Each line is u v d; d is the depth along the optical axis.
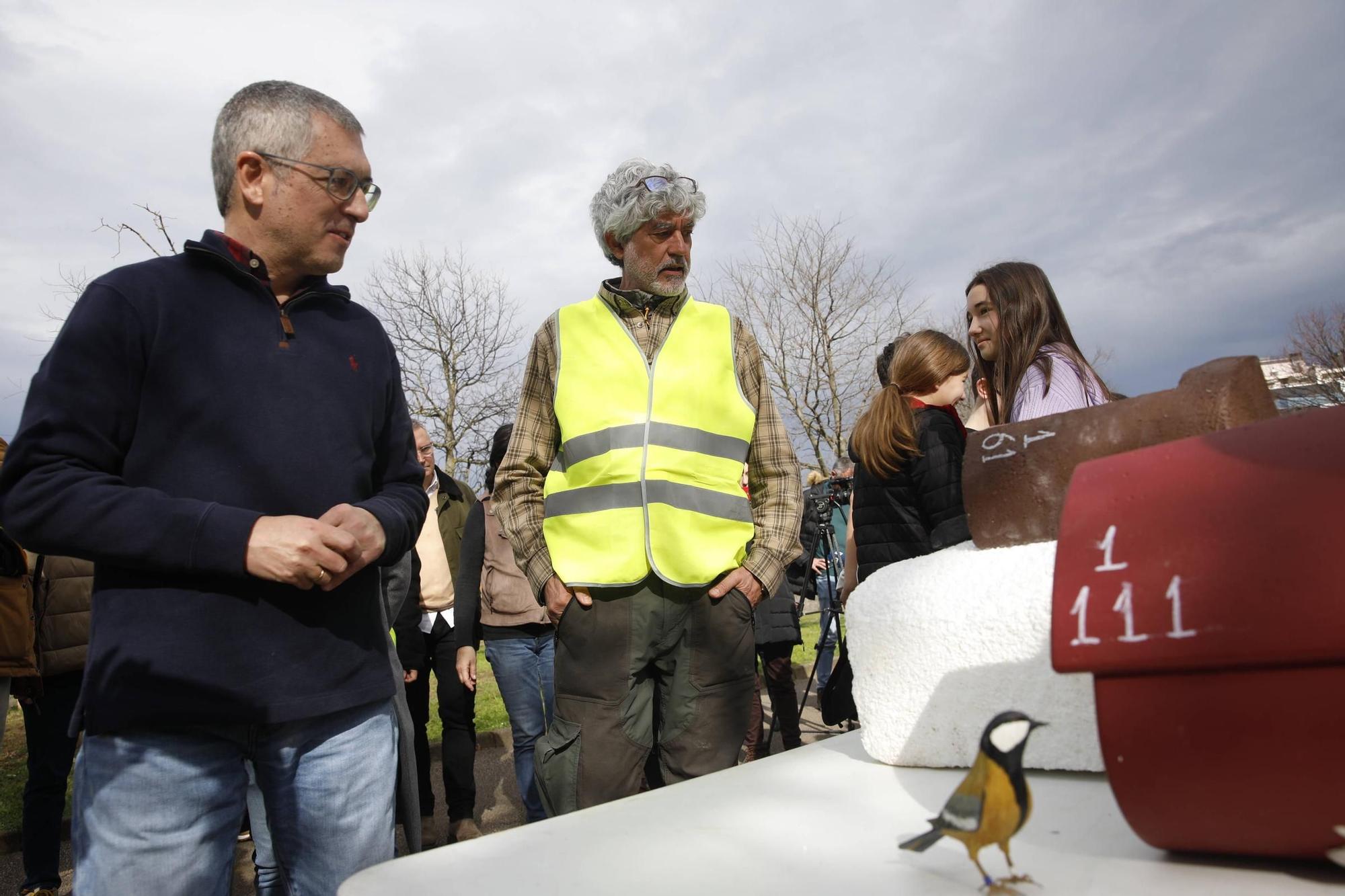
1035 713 0.96
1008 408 2.36
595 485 2.20
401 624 4.45
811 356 22.39
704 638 2.21
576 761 2.15
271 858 3.35
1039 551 1.02
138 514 1.41
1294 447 0.63
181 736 1.50
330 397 1.70
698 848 0.81
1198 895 0.62
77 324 1.48
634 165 2.33
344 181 1.71
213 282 1.63
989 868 0.70
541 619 4.07
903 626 1.07
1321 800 0.58
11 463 1.44
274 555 1.45
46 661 3.62
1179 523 0.65
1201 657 0.61
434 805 5.09
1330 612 0.56
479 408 23.02
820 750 1.20
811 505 6.03
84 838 1.48
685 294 2.39
